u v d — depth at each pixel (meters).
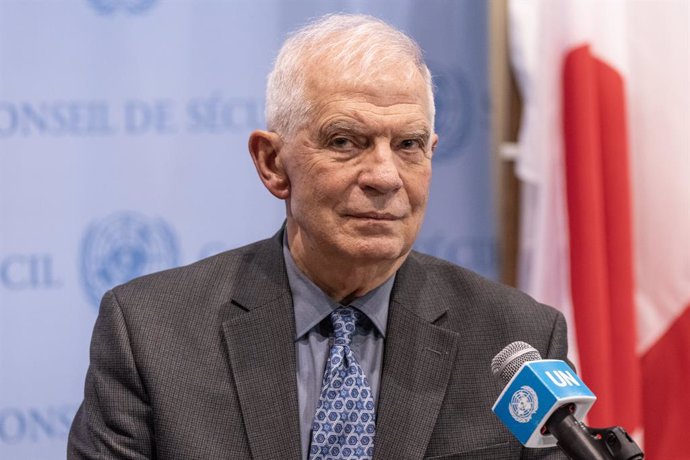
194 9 6.11
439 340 3.67
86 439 3.56
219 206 6.13
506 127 6.15
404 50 3.42
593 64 5.65
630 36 5.73
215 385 3.50
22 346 5.97
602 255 5.57
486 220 6.30
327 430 3.43
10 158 5.95
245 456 3.41
